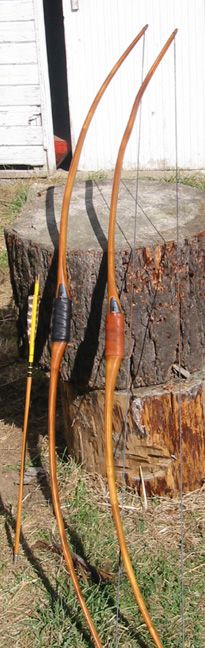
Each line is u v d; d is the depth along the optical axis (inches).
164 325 107.6
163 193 118.9
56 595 103.0
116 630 96.7
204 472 117.0
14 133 229.8
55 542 110.4
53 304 104.8
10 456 128.3
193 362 111.4
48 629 98.9
